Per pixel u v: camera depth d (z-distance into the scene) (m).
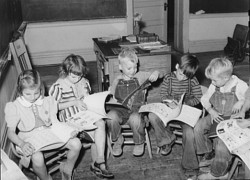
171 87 2.66
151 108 2.49
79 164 2.67
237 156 2.10
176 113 2.41
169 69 3.29
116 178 2.45
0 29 3.08
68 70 2.43
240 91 2.35
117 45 3.68
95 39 4.13
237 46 5.57
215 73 2.24
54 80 5.12
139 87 2.64
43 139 2.14
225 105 2.38
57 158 2.32
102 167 2.36
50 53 6.02
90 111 2.46
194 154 2.41
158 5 6.88
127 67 2.55
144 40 3.58
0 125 2.69
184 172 2.49
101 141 2.38
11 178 1.87
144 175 2.48
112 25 6.12
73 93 2.53
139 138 2.58
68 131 2.21
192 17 6.43
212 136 2.26
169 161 2.67
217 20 6.54
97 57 4.11
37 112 2.24
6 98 3.14
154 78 2.65
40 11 5.80
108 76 3.53
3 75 3.09
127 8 6.07
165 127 2.56
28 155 2.05
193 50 6.61
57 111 2.41
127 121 2.62
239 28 5.68
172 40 8.02
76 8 5.92
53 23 5.91
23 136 2.21
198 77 4.94
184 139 2.41
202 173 2.44
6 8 3.66
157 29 7.00
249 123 2.14
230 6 6.51
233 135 2.07
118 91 2.68
